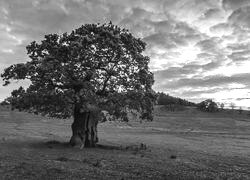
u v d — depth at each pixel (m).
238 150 50.31
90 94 37.16
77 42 36.31
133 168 23.92
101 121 42.16
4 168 20.95
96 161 26.70
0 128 78.31
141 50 41.97
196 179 20.89
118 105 39.12
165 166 26.06
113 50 38.50
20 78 38.00
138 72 40.94
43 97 38.50
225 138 84.00
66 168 22.02
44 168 21.53
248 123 158.62
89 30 39.94
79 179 18.52
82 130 39.88
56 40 39.59
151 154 35.75
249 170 27.11
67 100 38.81
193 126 137.88
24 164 23.02
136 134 85.75
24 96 38.22
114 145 48.41
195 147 52.06
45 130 80.62
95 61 39.03
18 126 91.94
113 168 23.42
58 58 37.94
